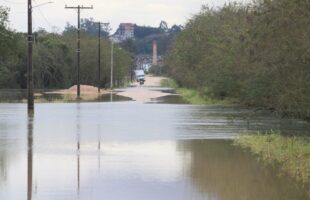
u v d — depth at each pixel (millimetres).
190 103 117438
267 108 77312
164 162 36750
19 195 26281
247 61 76250
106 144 46125
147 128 60844
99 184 29078
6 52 176000
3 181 29734
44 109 93562
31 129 58500
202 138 51406
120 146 44906
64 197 25891
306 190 27984
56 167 34375
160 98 143250
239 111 89750
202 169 34062
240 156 39875
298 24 38594
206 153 41281
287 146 43188
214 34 140000
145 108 97875
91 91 195000
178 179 30766
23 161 36719
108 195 26438
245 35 78750
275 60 43656
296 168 33656
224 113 85500
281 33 40500
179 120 71938
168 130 58656
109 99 136375
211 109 95625
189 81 177750
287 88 42594
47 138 50156
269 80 54031
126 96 155625
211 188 28453
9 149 42562
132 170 33438
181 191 27625
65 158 38125
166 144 46656
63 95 161625
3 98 143375
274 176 31969
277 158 38500
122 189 27891
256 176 31922
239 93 104000
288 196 26625
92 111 89062
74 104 110312
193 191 27609
